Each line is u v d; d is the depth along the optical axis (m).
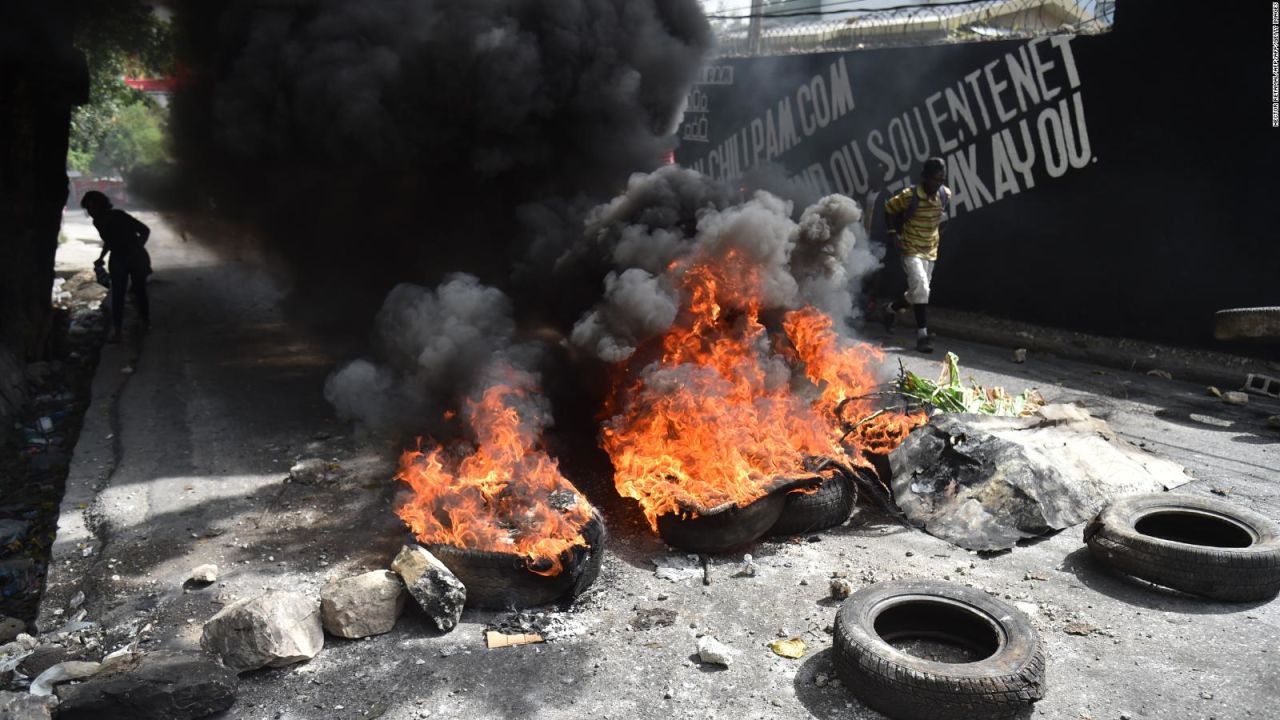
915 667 2.85
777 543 4.24
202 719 2.92
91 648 3.37
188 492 4.78
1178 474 4.91
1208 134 7.97
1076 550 4.10
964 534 4.23
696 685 3.08
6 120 6.81
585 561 3.61
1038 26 10.05
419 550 3.56
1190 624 3.45
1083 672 3.13
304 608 3.32
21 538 4.79
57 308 10.14
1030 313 9.67
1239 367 7.72
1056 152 9.12
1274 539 3.71
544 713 2.92
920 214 8.05
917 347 8.47
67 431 6.50
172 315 9.75
